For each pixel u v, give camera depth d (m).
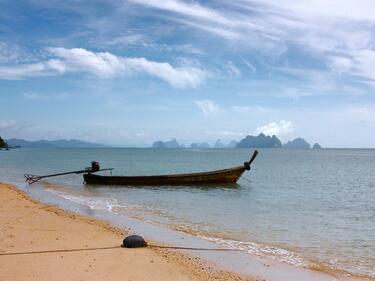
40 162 93.19
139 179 38.28
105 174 63.44
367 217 24.11
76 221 17.81
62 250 12.33
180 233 17.14
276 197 33.56
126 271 10.59
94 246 13.05
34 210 20.23
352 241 16.92
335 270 12.60
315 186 45.56
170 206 25.89
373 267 13.01
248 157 146.62
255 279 11.25
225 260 13.07
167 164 93.31
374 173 69.06
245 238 16.73
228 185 39.59
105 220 19.84
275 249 15.00
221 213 23.56
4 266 10.52
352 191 40.81
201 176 38.69
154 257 12.09
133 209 24.17
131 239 13.20
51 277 9.77
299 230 19.06
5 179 45.50
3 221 16.50
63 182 42.56
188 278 10.47
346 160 130.38
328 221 22.33
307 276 11.84
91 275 10.08
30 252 11.94
